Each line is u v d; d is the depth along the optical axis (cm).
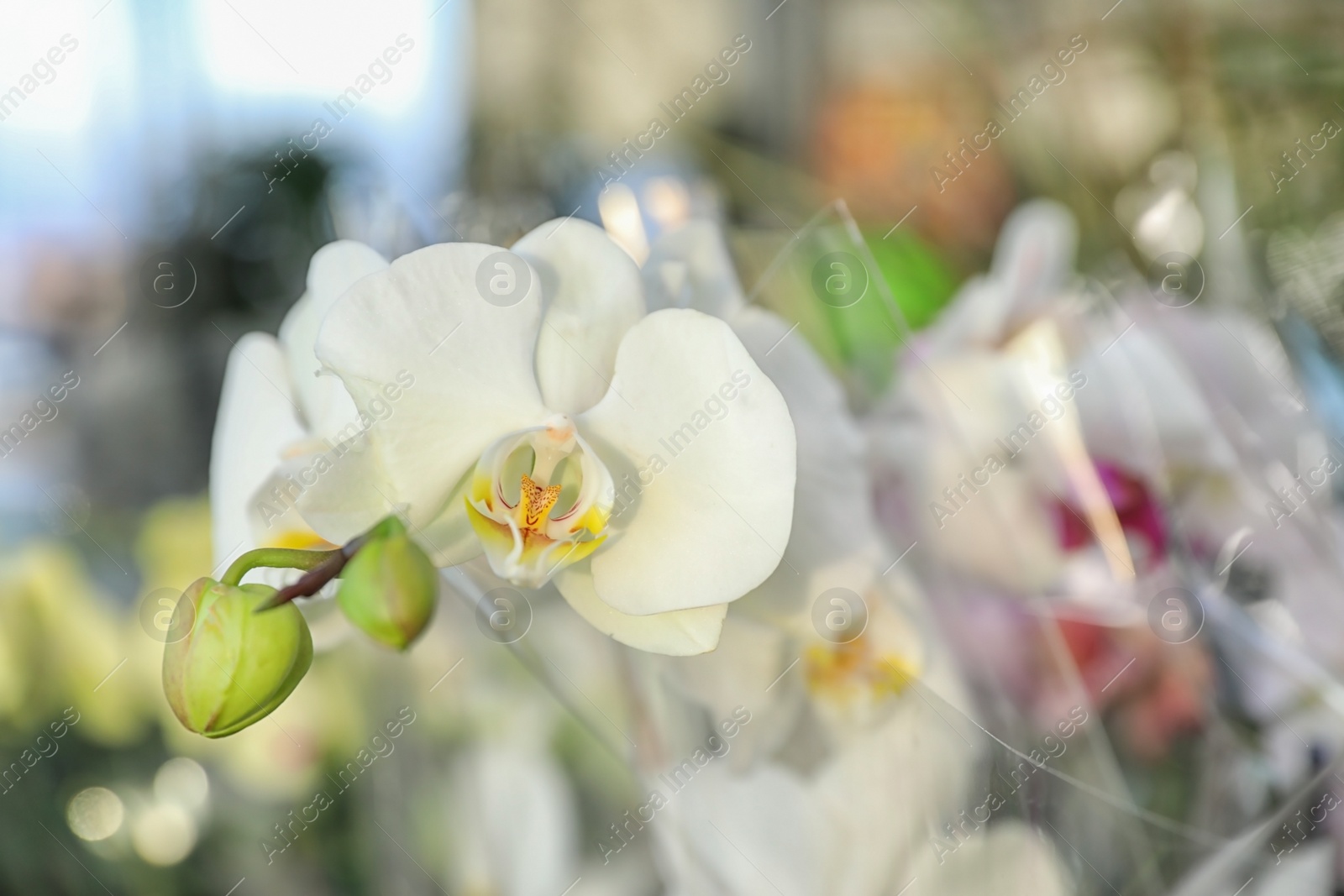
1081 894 42
